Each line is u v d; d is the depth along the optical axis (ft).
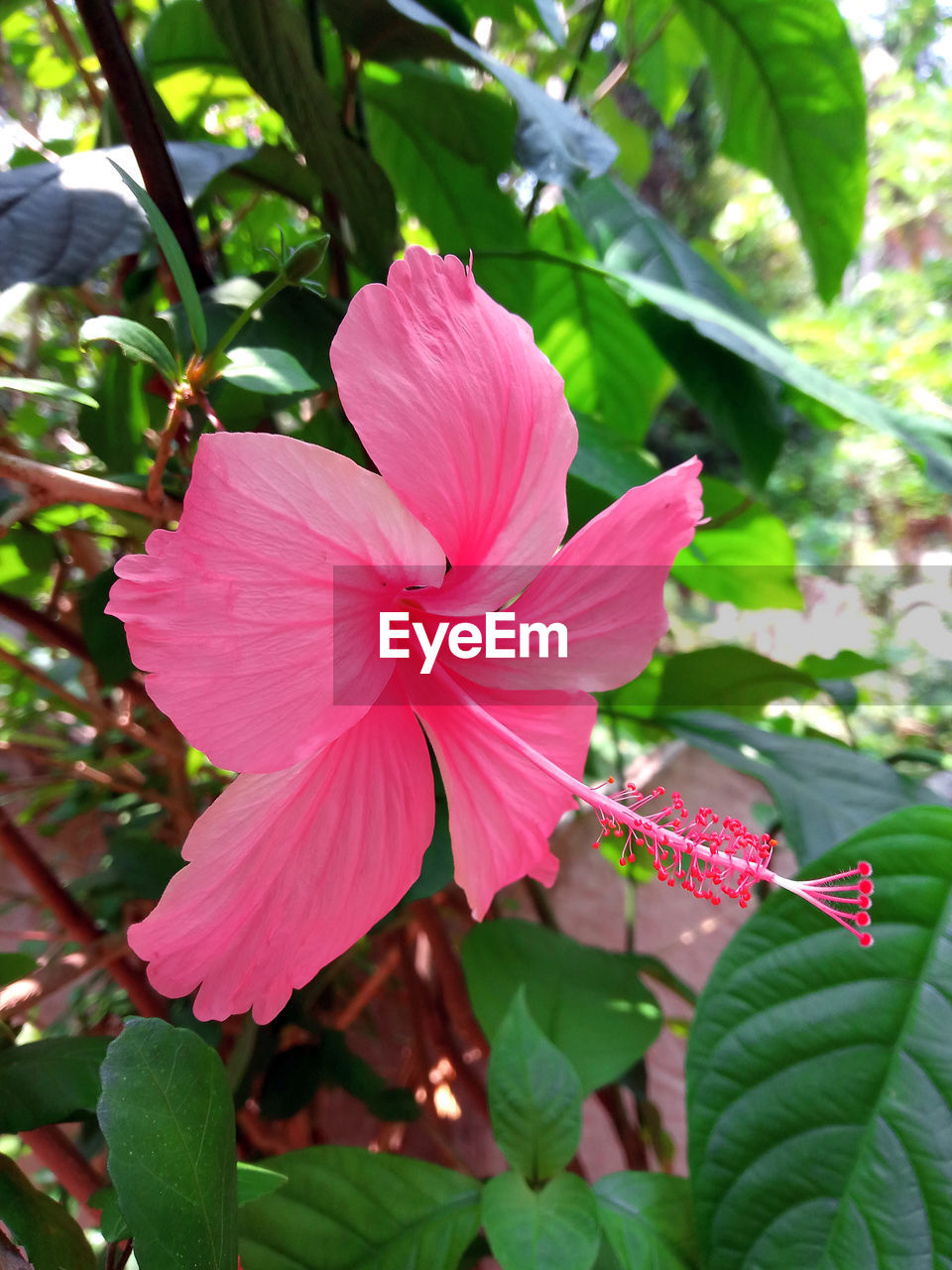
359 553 0.47
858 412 0.94
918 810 0.73
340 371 0.45
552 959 0.92
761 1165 0.63
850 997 0.67
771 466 1.18
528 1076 0.73
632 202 1.25
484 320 0.51
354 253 0.90
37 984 0.76
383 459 0.46
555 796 0.67
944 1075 0.63
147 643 0.41
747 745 1.02
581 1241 0.65
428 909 1.15
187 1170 0.44
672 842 0.59
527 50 1.53
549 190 1.25
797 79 1.24
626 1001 0.88
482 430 0.50
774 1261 0.60
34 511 0.62
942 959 0.67
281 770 0.47
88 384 1.24
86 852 1.51
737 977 0.70
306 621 0.45
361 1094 0.90
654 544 0.64
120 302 1.03
